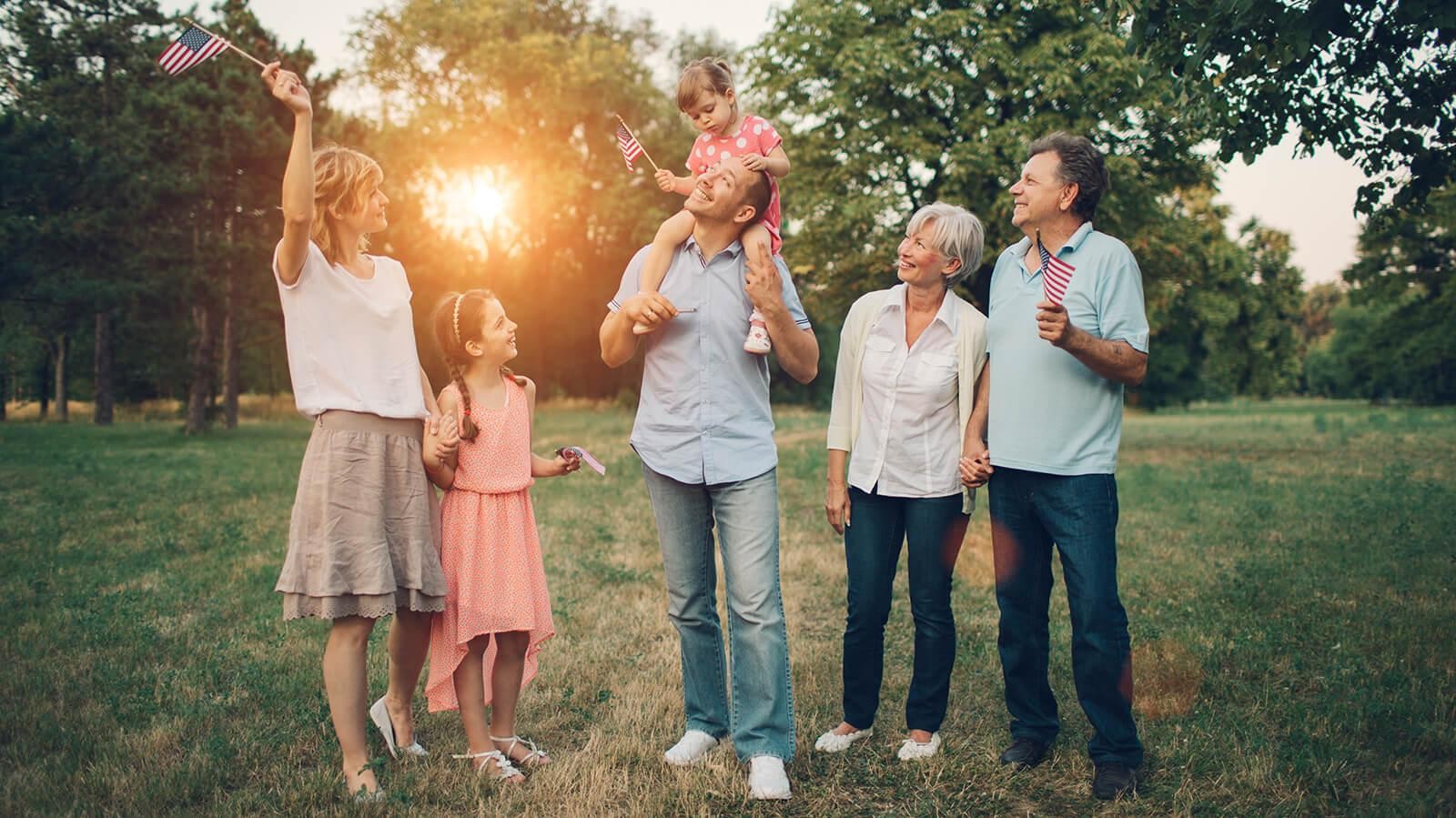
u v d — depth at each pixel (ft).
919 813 10.14
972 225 11.37
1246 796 10.32
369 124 95.25
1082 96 53.16
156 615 18.15
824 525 28.91
